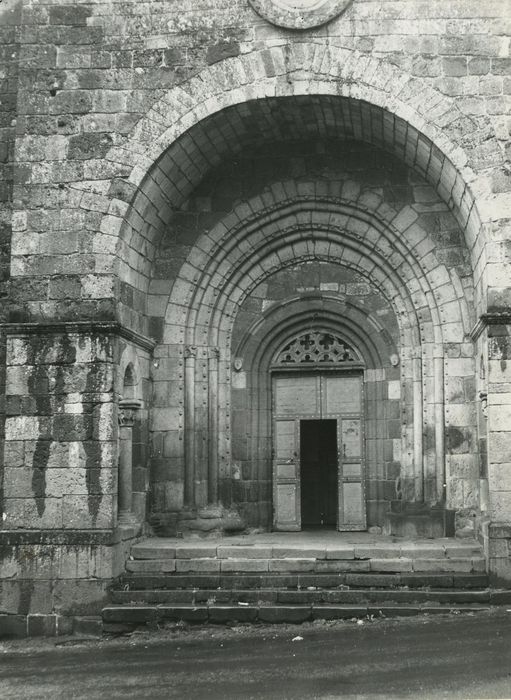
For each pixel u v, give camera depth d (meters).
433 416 14.73
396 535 14.59
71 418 13.02
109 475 12.84
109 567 12.60
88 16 13.82
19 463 13.01
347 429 15.73
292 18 13.32
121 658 10.98
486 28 13.16
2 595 12.70
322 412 15.80
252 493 15.55
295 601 12.28
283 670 9.85
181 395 15.20
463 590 12.27
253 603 12.35
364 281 15.62
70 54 13.77
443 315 14.74
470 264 14.66
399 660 9.95
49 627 12.52
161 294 15.34
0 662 11.12
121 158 13.48
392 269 15.23
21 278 13.39
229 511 15.29
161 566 13.05
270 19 13.36
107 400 12.99
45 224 13.45
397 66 13.18
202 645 11.26
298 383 15.96
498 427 12.42
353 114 13.84
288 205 15.38
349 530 15.42
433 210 14.92
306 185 15.30
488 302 12.58
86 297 13.26
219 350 15.65
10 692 9.55
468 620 11.52
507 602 12.02
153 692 9.30
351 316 15.57
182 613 12.17
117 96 13.62
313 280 15.74
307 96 13.35
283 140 15.16
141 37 13.70
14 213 13.52
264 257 15.77
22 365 13.20
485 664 9.60
